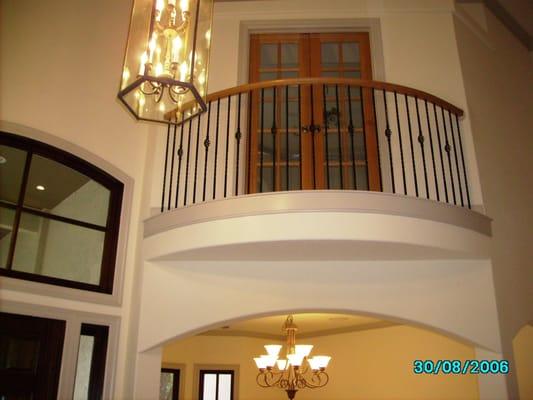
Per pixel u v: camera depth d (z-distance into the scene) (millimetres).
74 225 3906
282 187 4809
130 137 4461
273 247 3533
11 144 3646
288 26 5207
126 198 4238
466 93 4695
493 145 4730
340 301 3762
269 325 6824
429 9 5121
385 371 6309
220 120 4750
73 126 4020
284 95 5125
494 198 4359
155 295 3869
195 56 2568
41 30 3988
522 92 5758
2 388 3174
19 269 3479
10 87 3668
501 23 5977
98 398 3668
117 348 3820
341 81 3986
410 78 4863
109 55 4492
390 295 3779
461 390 5426
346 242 3404
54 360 3451
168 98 2834
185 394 6941
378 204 3455
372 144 4816
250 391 7180
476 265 3846
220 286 3854
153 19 2484
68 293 3613
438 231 3568
